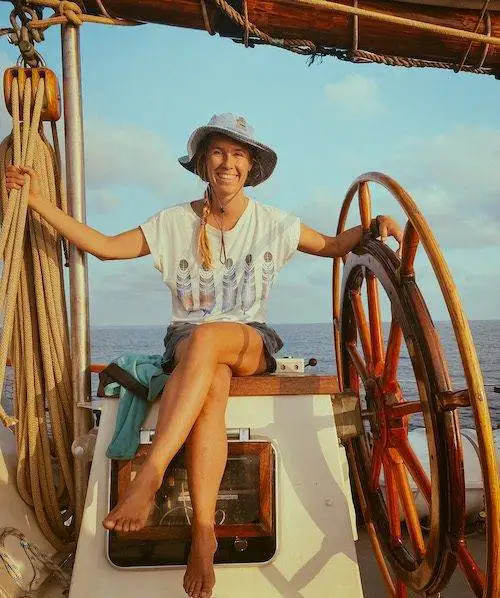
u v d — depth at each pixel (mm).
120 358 2414
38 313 2578
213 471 2023
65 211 2654
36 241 2588
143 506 1878
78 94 2627
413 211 2008
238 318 2545
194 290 2570
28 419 2559
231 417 2303
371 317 2713
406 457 2412
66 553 2594
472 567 1861
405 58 2877
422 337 2074
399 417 2465
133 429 2250
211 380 2092
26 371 2572
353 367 3219
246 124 2604
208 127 2514
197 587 1900
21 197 2445
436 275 1842
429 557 2092
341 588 2127
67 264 2678
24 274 2584
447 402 1946
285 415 2316
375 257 2494
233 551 2156
